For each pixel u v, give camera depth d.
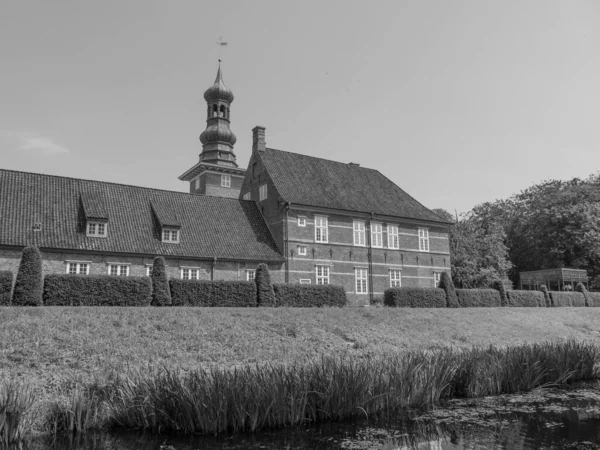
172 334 16.08
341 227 35.03
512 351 14.14
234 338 16.61
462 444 8.69
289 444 8.76
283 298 25.11
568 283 50.41
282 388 9.91
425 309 25.16
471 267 48.62
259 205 35.72
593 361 14.95
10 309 15.95
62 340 14.22
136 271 27.62
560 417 10.46
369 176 41.00
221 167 47.22
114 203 29.48
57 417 9.48
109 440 8.96
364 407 10.59
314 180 36.59
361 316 21.47
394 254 37.16
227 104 50.00
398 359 12.69
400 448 8.53
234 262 30.55
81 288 20.41
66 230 26.45
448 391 12.29
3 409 8.50
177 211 31.42
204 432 9.30
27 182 27.75
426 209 40.81
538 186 65.44
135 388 10.05
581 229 52.91
